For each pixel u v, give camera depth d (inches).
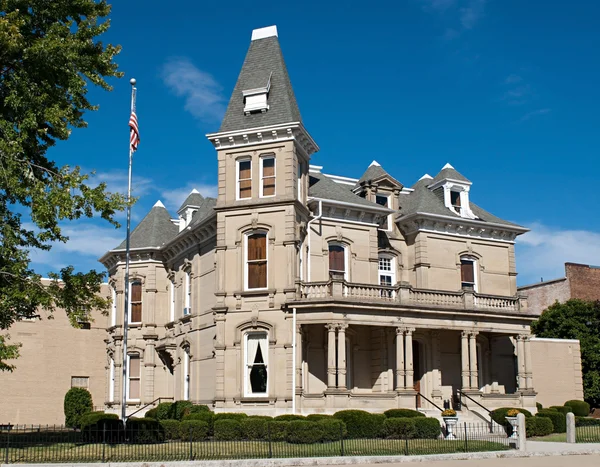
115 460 911.7
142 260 1929.1
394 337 1536.7
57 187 1047.6
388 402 1424.7
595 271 2480.3
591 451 1152.8
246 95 1553.9
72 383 2246.6
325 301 1397.6
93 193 1037.2
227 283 1489.9
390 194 1771.7
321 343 1491.1
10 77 1098.1
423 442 1177.4
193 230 1658.5
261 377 1445.6
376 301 1456.7
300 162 1566.2
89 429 1176.2
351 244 1630.2
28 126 1056.8
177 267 1835.6
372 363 1562.5
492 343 1713.8
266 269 1476.4
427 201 1796.3
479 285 1785.2
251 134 1504.7
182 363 1701.5
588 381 2016.5
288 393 1397.6
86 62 1144.8
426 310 1494.8
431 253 1736.0
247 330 1460.4
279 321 1437.0
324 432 1168.8
